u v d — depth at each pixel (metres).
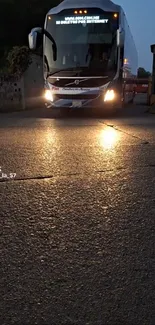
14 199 4.44
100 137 9.02
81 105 12.88
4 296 2.59
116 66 12.70
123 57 13.39
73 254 3.17
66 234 3.53
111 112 14.69
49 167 5.96
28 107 19.83
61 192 4.70
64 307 2.48
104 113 14.81
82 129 10.51
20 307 2.48
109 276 2.84
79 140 8.55
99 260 3.07
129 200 4.45
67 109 14.38
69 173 5.61
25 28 29.00
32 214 3.99
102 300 2.55
